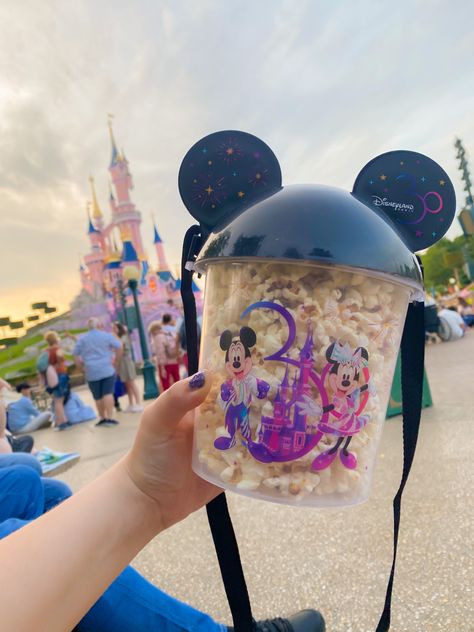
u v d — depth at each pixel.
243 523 2.54
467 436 3.37
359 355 0.74
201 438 0.82
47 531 0.75
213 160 0.93
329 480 0.75
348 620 1.68
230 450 0.76
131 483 0.84
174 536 2.50
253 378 0.73
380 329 0.77
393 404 4.30
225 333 0.78
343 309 0.73
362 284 0.74
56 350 7.48
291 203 0.76
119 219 47.06
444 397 4.75
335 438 0.74
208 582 2.04
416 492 2.57
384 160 0.91
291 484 0.73
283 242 0.72
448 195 0.92
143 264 43.12
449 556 1.93
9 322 41.28
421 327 0.93
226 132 0.93
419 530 2.16
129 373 7.73
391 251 0.76
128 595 1.27
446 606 1.66
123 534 0.80
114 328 8.32
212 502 0.95
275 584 1.95
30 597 0.67
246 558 2.18
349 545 2.14
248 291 0.75
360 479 0.78
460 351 8.17
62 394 7.39
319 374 0.72
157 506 0.86
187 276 0.98
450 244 27.06
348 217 0.75
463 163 20.83
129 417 7.25
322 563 2.04
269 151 0.94
